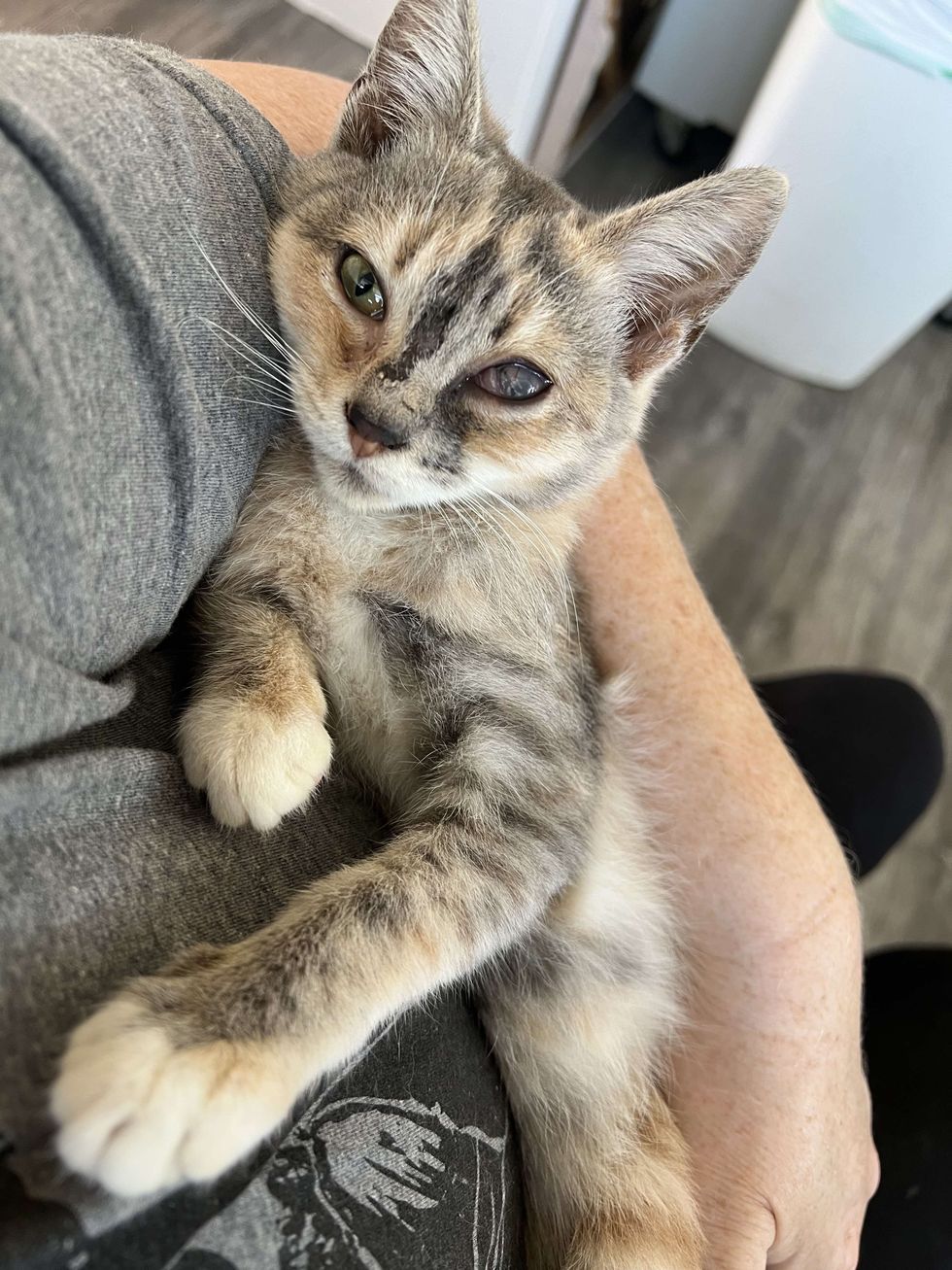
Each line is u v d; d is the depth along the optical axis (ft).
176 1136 0.41
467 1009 0.66
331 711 0.66
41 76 0.42
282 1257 0.41
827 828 0.84
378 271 0.63
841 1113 0.78
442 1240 0.47
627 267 0.71
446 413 0.64
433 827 0.60
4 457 0.38
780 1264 0.79
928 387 2.01
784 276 1.73
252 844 0.53
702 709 0.84
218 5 1.34
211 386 0.51
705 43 1.86
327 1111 0.48
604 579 0.87
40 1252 0.36
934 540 1.78
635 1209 0.68
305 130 0.78
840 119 1.46
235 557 0.63
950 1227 0.84
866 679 1.15
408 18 0.68
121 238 0.42
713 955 0.79
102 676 0.47
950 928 1.40
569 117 1.81
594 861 0.71
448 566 0.66
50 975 0.40
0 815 0.39
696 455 1.78
